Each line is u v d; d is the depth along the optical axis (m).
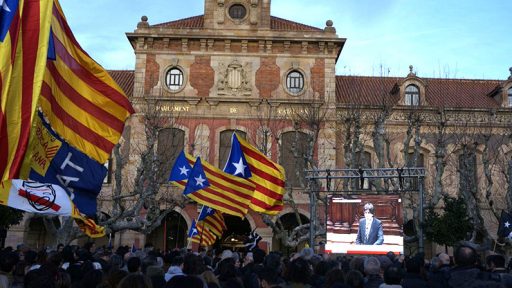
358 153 35.62
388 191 24.55
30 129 7.30
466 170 32.66
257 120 37.78
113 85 9.40
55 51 8.77
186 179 18.94
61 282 7.49
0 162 7.19
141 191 29.08
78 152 9.07
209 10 39.00
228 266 9.70
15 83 7.42
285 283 8.87
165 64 38.34
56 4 8.88
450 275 8.86
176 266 10.19
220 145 37.62
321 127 37.47
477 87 43.44
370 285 8.31
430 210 30.48
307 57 38.62
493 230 37.19
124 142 37.75
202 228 19.44
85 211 9.13
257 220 36.12
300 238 30.53
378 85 42.72
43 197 9.21
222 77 38.19
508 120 38.88
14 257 8.80
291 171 37.06
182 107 37.88
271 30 38.38
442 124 34.66
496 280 8.11
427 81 42.69
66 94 8.99
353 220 23.95
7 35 7.52
